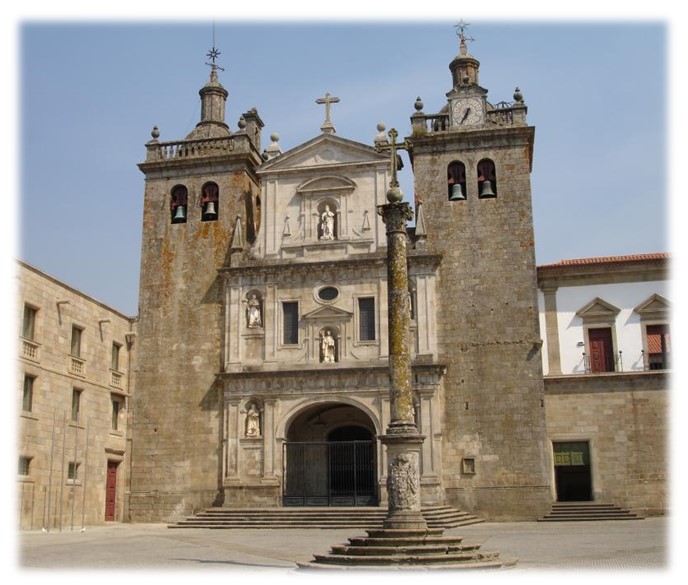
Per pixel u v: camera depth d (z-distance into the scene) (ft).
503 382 156.35
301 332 164.55
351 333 162.50
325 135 172.76
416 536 79.51
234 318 167.73
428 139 169.27
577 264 169.99
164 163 179.73
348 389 159.84
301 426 173.68
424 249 163.32
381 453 155.63
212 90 190.29
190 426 166.30
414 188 169.27
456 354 159.22
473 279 162.20
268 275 168.45
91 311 165.78
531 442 152.97
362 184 170.09
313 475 166.81
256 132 194.90
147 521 163.43
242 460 160.86
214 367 168.35
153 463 165.99
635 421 157.58
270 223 172.45
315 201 171.53
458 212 166.20
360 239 166.81
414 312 160.97
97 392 166.61
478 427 155.22
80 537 123.13
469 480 153.17
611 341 167.12
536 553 86.79
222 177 178.09
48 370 147.43
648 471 155.33
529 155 169.48
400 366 87.20
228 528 143.84
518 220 163.63
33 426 141.69
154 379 169.99
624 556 82.99
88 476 160.76
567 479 160.45
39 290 145.69
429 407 155.33
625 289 168.55
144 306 173.99
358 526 140.36
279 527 142.31
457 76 181.68
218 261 173.37
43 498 143.33
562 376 160.86
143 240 177.58
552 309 170.60
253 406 163.32
